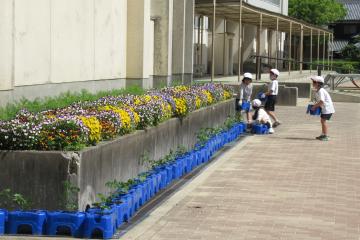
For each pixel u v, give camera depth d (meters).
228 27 37.59
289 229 7.47
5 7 9.15
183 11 17.47
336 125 17.69
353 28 70.12
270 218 7.88
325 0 55.91
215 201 8.63
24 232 7.27
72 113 8.70
